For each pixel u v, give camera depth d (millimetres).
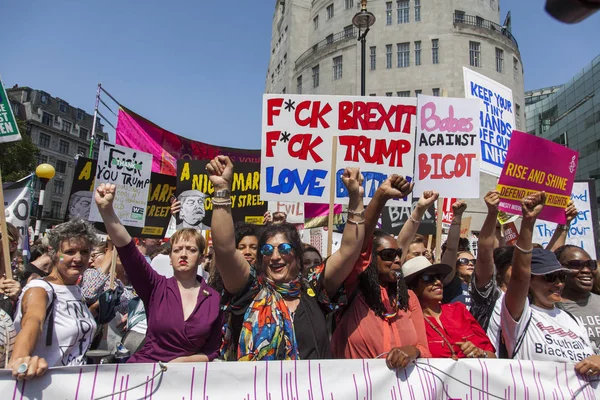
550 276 2998
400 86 29422
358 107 4250
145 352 2816
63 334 2629
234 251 2434
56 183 71625
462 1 29984
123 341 3668
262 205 6000
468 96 5105
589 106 47469
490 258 3387
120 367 2236
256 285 2568
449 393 2564
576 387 2727
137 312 3785
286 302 2605
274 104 4203
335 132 4219
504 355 3178
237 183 6023
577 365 2758
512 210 4297
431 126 4289
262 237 2678
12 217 5594
